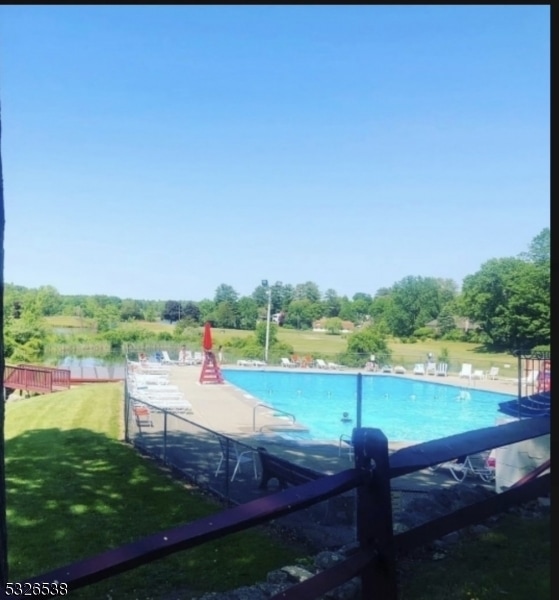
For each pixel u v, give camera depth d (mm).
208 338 23938
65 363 38125
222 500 7211
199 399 17859
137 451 9828
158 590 4566
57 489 7441
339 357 35188
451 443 2428
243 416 14766
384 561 2049
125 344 43219
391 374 30562
